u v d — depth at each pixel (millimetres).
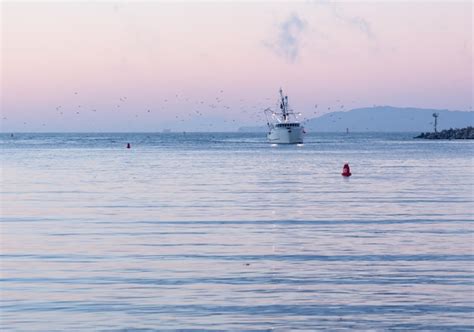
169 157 159500
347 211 55875
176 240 41625
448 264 34500
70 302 27500
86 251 37938
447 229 46062
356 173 104500
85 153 184625
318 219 51062
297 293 28984
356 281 31016
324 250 38438
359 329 24281
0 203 61031
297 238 42531
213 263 34844
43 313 26047
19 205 59500
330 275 32219
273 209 57156
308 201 63531
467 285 30141
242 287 29938
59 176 96250
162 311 26344
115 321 25109
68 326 24547
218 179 91500
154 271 32938
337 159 150250
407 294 28688
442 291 29125
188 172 105562
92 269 33312
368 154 178000
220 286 30109
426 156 164875
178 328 24375
